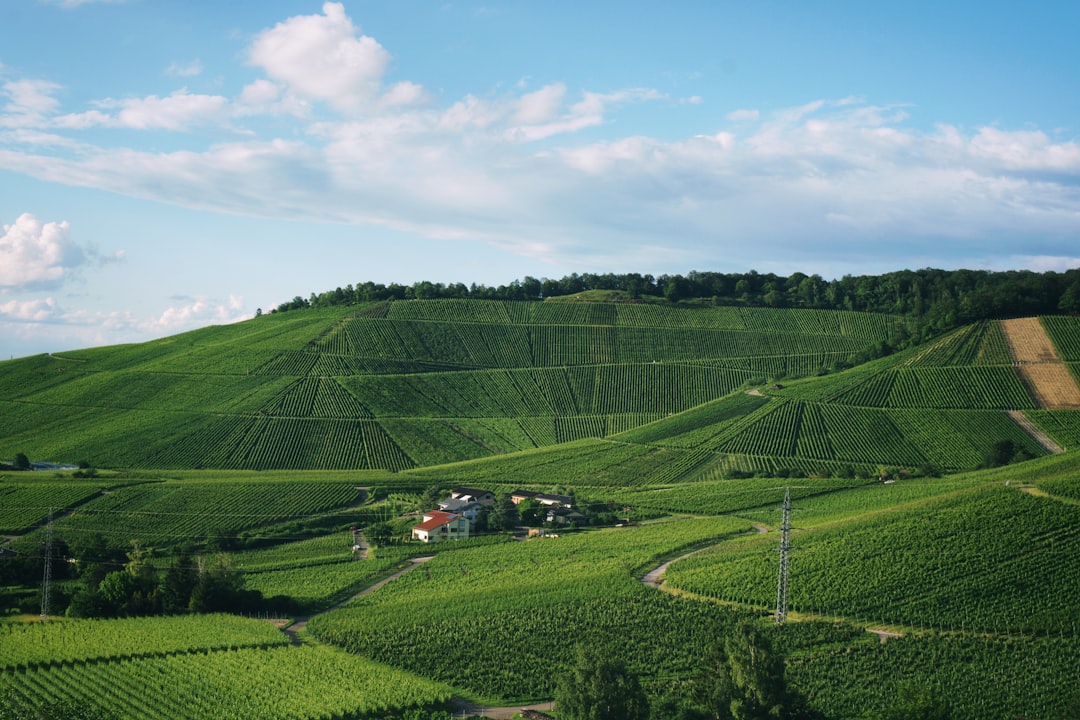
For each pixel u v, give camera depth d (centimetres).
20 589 11262
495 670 8544
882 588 9775
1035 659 8094
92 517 14262
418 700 7738
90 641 9212
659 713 7062
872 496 14088
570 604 10131
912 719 6544
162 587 10838
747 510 14350
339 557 12888
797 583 10106
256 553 13188
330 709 7531
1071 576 9650
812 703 7412
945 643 8475
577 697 6731
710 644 7494
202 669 8475
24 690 7850
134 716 7350
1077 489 11819
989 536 10712
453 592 11025
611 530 13838
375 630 9656
